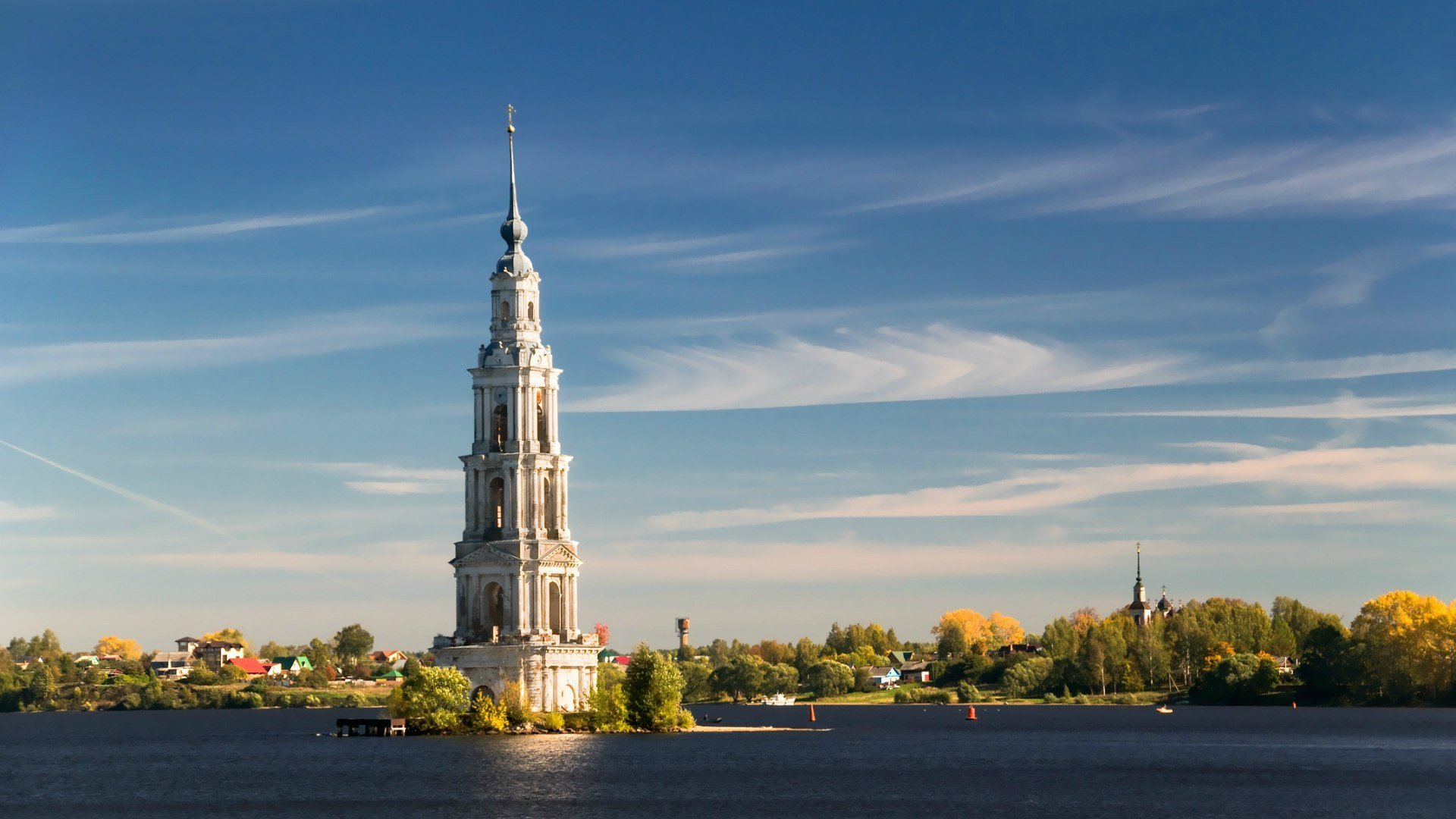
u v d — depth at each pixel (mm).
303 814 163250
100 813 171250
